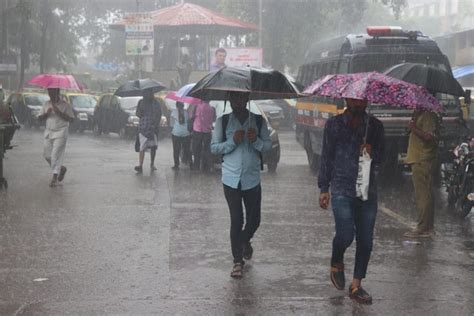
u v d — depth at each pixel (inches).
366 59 590.6
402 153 567.5
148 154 823.1
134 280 290.2
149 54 1353.3
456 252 345.1
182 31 1523.1
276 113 1286.9
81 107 1242.0
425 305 261.0
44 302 260.8
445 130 553.3
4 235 373.1
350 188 261.7
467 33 1611.7
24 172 641.6
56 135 546.3
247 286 282.8
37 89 1737.2
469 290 280.5
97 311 250.8
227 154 299.1
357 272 267.0
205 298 266.8
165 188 547.2
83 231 384.5
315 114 659.4
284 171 675.4
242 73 288.7
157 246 351.3
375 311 253.4
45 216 426.6
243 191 301.4
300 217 430.9
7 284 283.3
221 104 688.4
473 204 430.0
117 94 647.1
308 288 280.8
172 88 1539.1
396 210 464.1
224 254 335.6
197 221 414.6
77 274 298.8
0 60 1662.2
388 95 255.8
